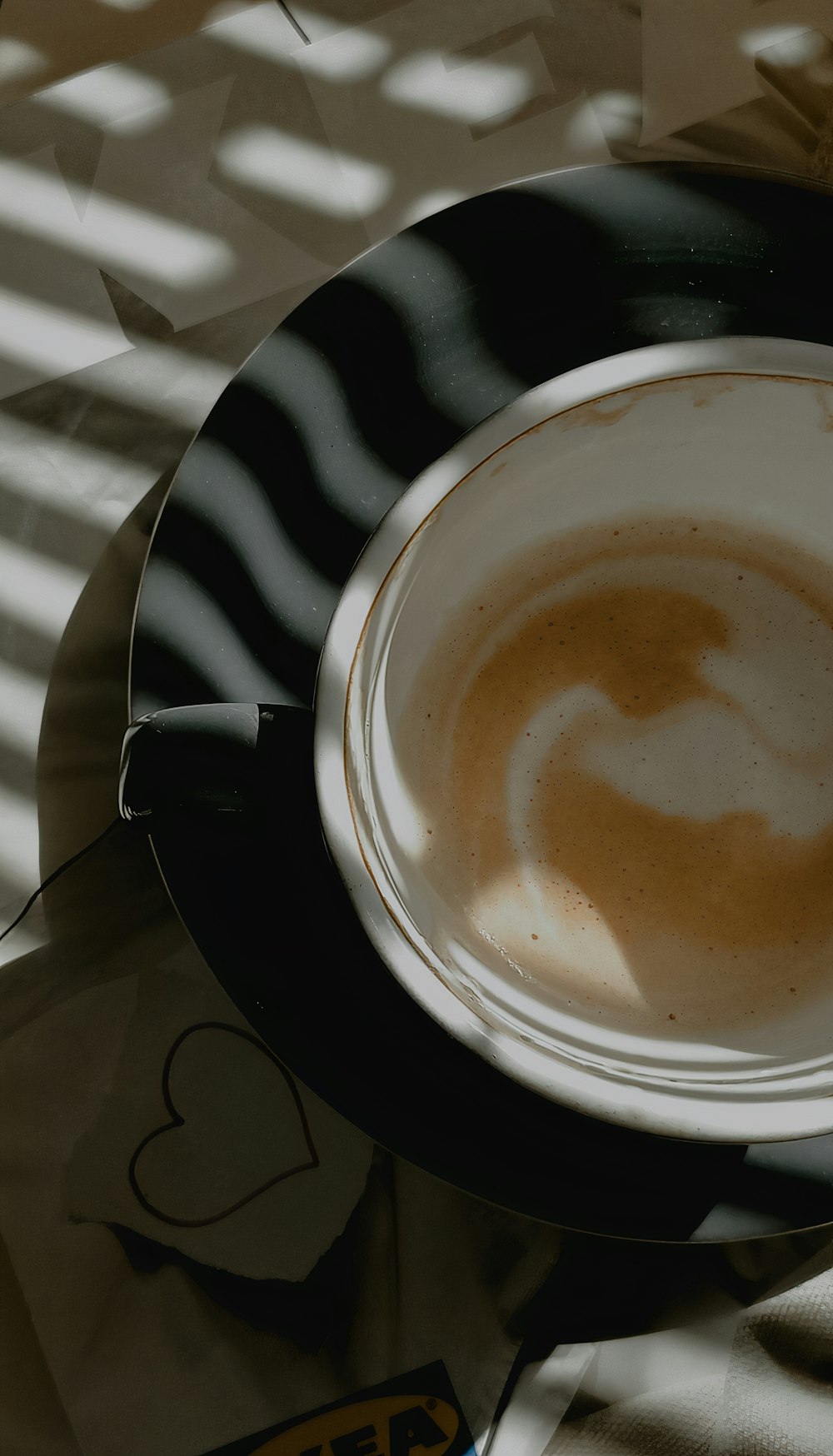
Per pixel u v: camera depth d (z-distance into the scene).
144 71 0.34
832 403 0.30
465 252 0.31
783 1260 0.33
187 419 0.34
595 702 0.34
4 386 0.34
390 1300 0.33
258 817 0.31
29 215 0.34
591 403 0.29
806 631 0.34
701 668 0.34
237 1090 0.33
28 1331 0.32
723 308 0.31
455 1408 0.32
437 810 0.33
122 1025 0.33
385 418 0.31
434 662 0.33
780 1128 0.28
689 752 0.34
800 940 0.33
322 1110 0.33
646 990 0.32
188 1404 0.32
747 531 0.34
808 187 0.31
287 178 0.34
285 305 0.34
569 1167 0.31
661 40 0.34
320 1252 0.33
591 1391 0.32
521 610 0.34
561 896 0.33
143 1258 0.33
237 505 0.31
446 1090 0.31
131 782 0.28
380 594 0.29
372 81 0.34
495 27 0.34
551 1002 0.32
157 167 0.34
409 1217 0.33
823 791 0.33
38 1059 0.33
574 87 0.34
